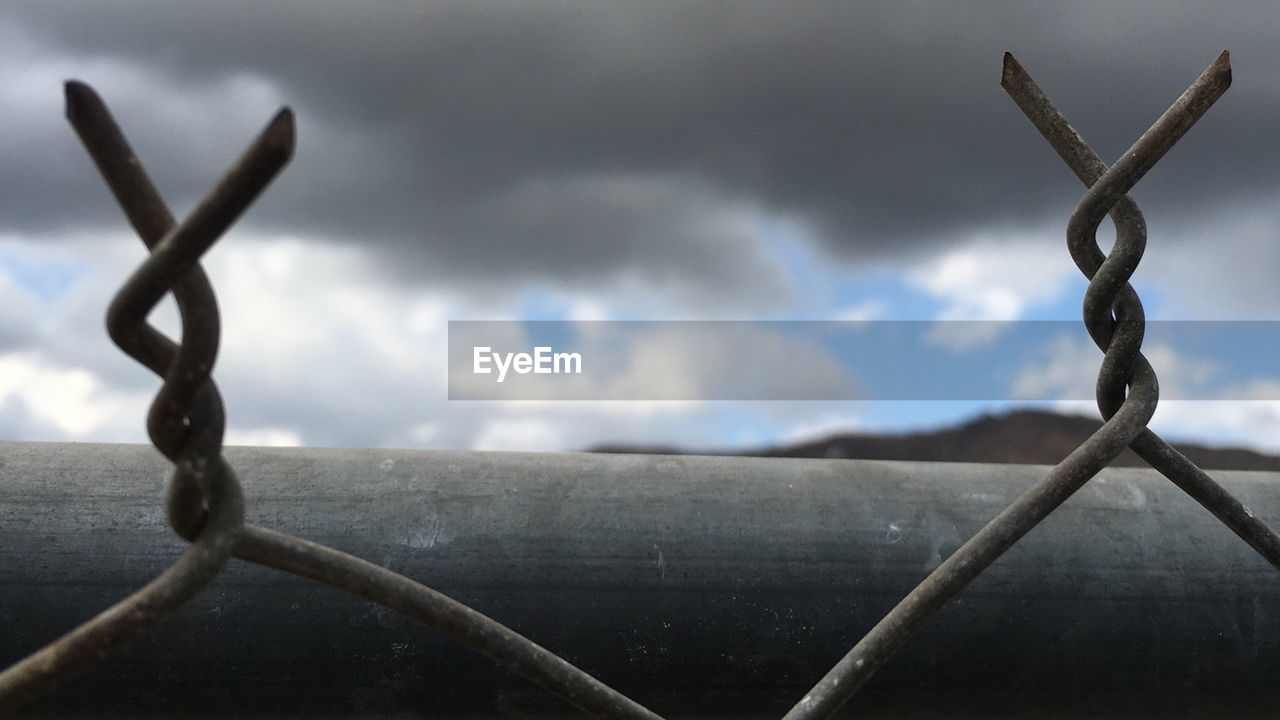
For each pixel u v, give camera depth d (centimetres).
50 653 58
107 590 113
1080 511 133
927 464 141
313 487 121
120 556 114
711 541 124
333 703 119
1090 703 130
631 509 125
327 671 117
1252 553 133
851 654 85
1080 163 89
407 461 127
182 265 52
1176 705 132
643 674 122
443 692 120
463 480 125
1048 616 127
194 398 56
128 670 113
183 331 54
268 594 115
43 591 112
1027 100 91
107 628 58
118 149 54
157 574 114
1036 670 127
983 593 127
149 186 54
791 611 123
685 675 122
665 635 121
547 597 119
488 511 122
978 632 126
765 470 134
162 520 117
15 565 112
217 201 50
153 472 121
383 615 117
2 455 121
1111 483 139
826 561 125
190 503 60
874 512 129
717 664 123
